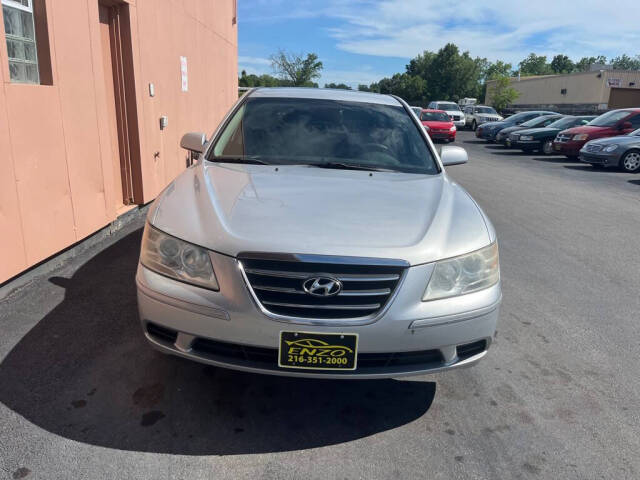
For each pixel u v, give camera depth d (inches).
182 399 107.3
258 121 144.4
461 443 98.5
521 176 480.7
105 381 112.0
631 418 109.1
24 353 120.8
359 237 93.9
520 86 1849.2
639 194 395.9
